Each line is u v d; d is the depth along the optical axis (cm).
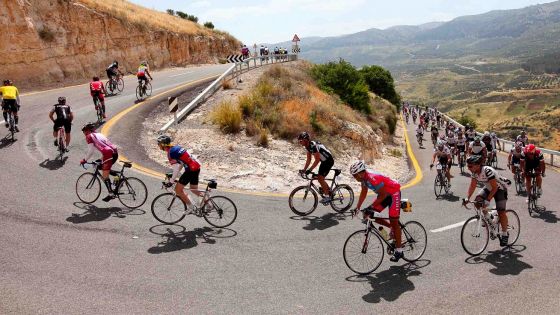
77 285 633
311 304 627
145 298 614
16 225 811
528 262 794
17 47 2347
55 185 1040
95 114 1791
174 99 1723
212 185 879
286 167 1521
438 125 5294
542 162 1117
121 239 802
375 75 6200
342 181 1486
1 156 1200
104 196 1016
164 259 739
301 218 1002
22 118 1645
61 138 1230
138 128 1664
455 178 1772
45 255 714
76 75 2739
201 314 585
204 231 876
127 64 3297
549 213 1139
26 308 567
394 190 728
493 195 807
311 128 1953
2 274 644
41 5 2570
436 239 908
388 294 665
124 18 3338
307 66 4038
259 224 938
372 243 741
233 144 1616
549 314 616
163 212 895
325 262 770
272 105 2033
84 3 2970
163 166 1327
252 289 660
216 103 2073
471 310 622
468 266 774
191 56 4359
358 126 2306
